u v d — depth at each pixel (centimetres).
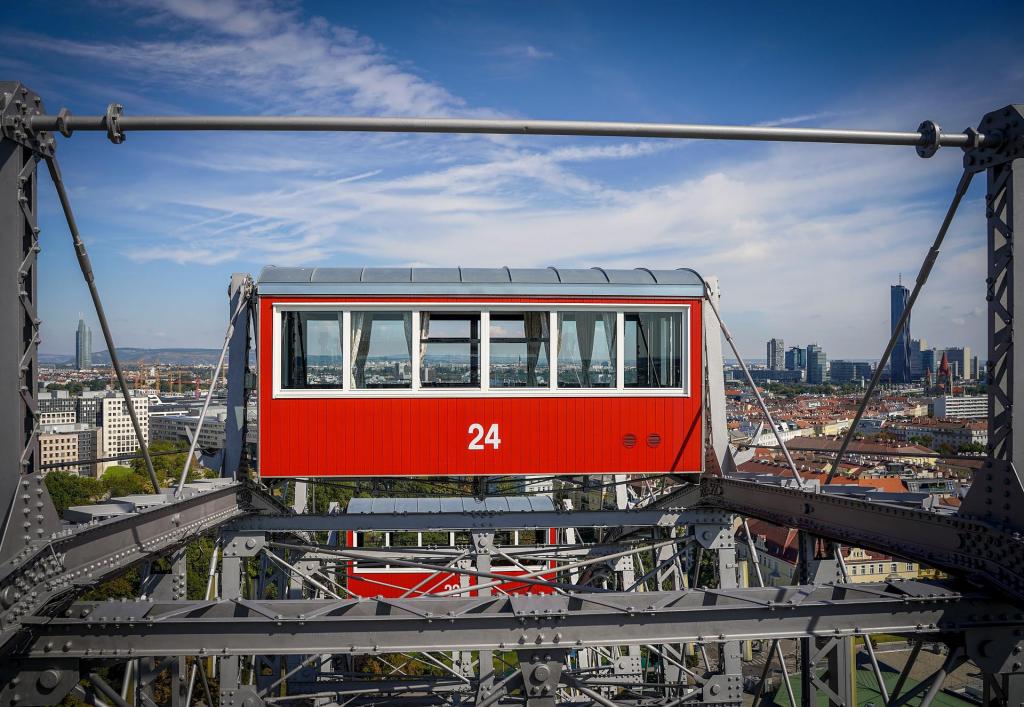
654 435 1225
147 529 884
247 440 1278
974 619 786
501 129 721
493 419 1191
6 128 650
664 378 1234
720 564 1323
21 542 661
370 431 1172
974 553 749
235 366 1216
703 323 1245
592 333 1214
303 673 1574
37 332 684
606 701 882
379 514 1291
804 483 1034
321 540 2058
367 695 1583
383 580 2291
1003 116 747
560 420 1204
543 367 1205
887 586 805
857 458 7844
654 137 746
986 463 757
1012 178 734
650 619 783
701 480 1312
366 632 754
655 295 1216
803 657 959
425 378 1184
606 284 1206
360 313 1177
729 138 752
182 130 700
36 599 673
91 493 9156
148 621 714
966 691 4903
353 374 1172
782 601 793
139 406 15450
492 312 1196
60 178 715
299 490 1484
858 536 917
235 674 1152
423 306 1175
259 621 737
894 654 5644
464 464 1185
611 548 1636
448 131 718
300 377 1166
